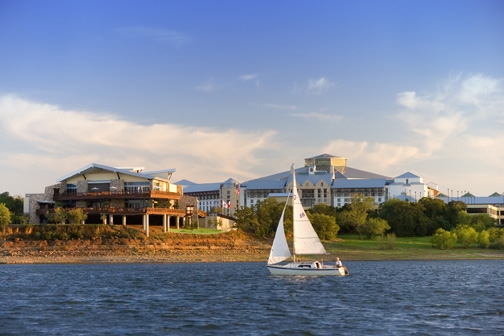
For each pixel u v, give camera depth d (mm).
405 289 103625
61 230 188125
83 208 199000
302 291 99812
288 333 65125
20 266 161375
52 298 90750
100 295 94500
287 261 160625
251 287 105750
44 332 65625
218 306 83000
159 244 190875
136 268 154375
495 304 85250
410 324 69750
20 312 77750
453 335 64125
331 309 80438
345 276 127688
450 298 91812
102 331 66125
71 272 139000
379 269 154000
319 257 199250
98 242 187500
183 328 67562
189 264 172625
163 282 114562
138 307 82125
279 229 126688
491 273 139875
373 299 90188
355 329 67062
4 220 186875
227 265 168250
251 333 65062
